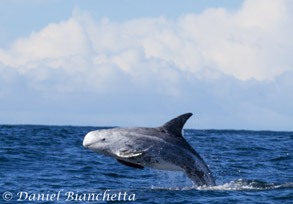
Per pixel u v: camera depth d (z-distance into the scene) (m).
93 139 56.78
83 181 67.44
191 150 57.78
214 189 58.28
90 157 101.25
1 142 141.62
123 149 55.28
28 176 71.00
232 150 126.38
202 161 58.44
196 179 58.06
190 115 57.34
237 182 64.50
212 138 199.88
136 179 70.12
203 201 51.88
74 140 167.62
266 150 126.25
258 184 63.31
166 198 54.03
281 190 58.69
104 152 56.34
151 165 56.03
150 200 53.00
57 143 146.62
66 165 85.62
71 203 52.16
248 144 154.88
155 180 69.19
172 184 65.56
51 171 77.25
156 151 55.38
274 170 81.81
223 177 72.44
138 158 55.84
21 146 127.75
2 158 93.06
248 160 98.50
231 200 52.22
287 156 105.31
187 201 52.06
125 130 56.81
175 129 57.50
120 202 52.34
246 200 52.22
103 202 52.44
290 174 76.44
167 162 55.78
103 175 73.56
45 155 103.69
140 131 56.59
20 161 90.12
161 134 56.72
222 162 94.31
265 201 51.78
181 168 56.72
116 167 83.31
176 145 56.62
